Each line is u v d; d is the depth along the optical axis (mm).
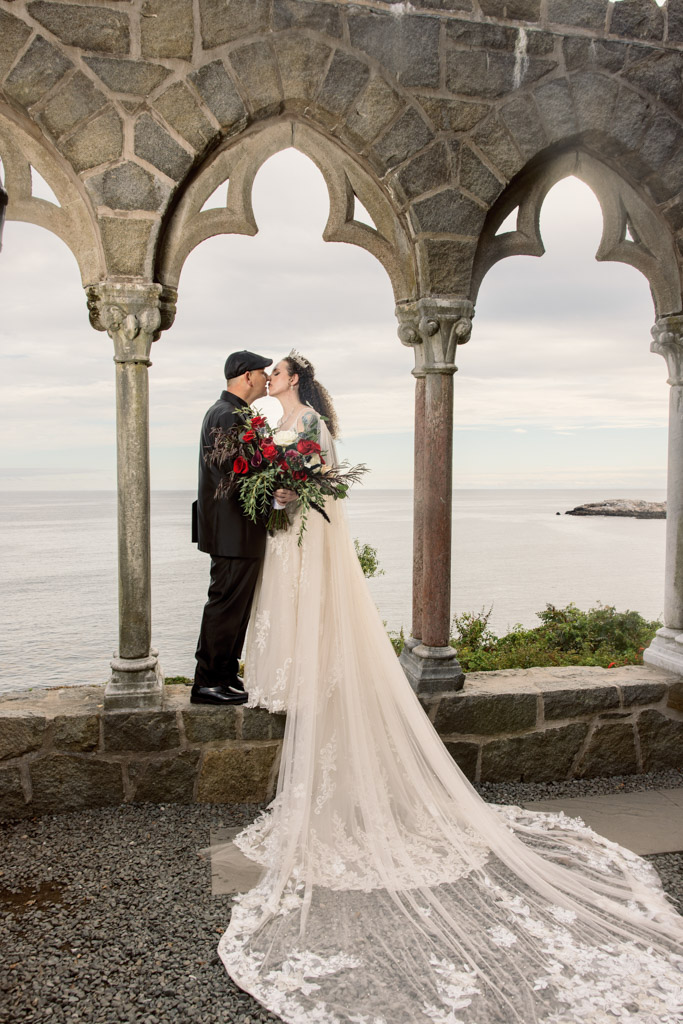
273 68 3074
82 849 2820
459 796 2771
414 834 2736
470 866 2562
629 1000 1951
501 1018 1880
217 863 2707
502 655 7574
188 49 2984
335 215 3484
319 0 3090
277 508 3045
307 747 2756
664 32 3453
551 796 3363
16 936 2293
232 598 3152
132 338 3062
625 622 8664
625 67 3408
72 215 3115
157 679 3189
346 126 3176
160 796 3168
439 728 3395
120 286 3018
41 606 30344
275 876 2533
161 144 2998
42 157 3064
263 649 3133
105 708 3113
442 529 3455
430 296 3359
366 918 2316
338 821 2740
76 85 2898
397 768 2846
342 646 2891
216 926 2350
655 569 38688
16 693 3381
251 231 3330
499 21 3270
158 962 2174
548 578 35906
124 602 3160
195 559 45156
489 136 3311
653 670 3838
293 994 1991
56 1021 1933
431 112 3240
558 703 3492
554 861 2682
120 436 3117
